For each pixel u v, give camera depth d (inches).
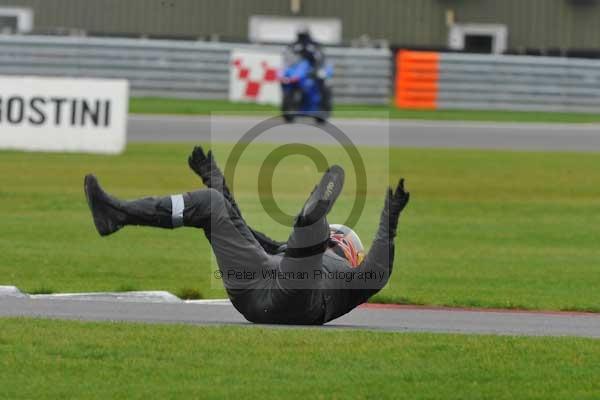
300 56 4013.3
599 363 997.2
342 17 5846.5
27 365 939.3
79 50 4490.7
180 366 949.2
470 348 1040.8
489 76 4569.4
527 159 3216.0
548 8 5836.6
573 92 4594.0
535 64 4569.4
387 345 1040.8
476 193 2605.8
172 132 3526.1
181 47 4520.2
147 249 1828.2
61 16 5787.4
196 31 5812.0
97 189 1041.5
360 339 1061.1
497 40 5841.5
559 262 1824.6
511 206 2448.3
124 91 3080.7
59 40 4478.3
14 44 4466.0
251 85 4522.6
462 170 2960.1
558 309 1400.1
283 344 1029.2
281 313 1113.4
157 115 3939.5
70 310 1234.0
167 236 1979.6
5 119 3078.2
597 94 4598.9
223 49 4532.5
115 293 1386.6
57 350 988.6
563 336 1139.3
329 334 1079.0
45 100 3073.3
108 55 4507.9
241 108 4311.0
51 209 2210.9
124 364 951.0
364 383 912.9
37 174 2652.6
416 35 5836.6
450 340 1076.5
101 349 997.2
